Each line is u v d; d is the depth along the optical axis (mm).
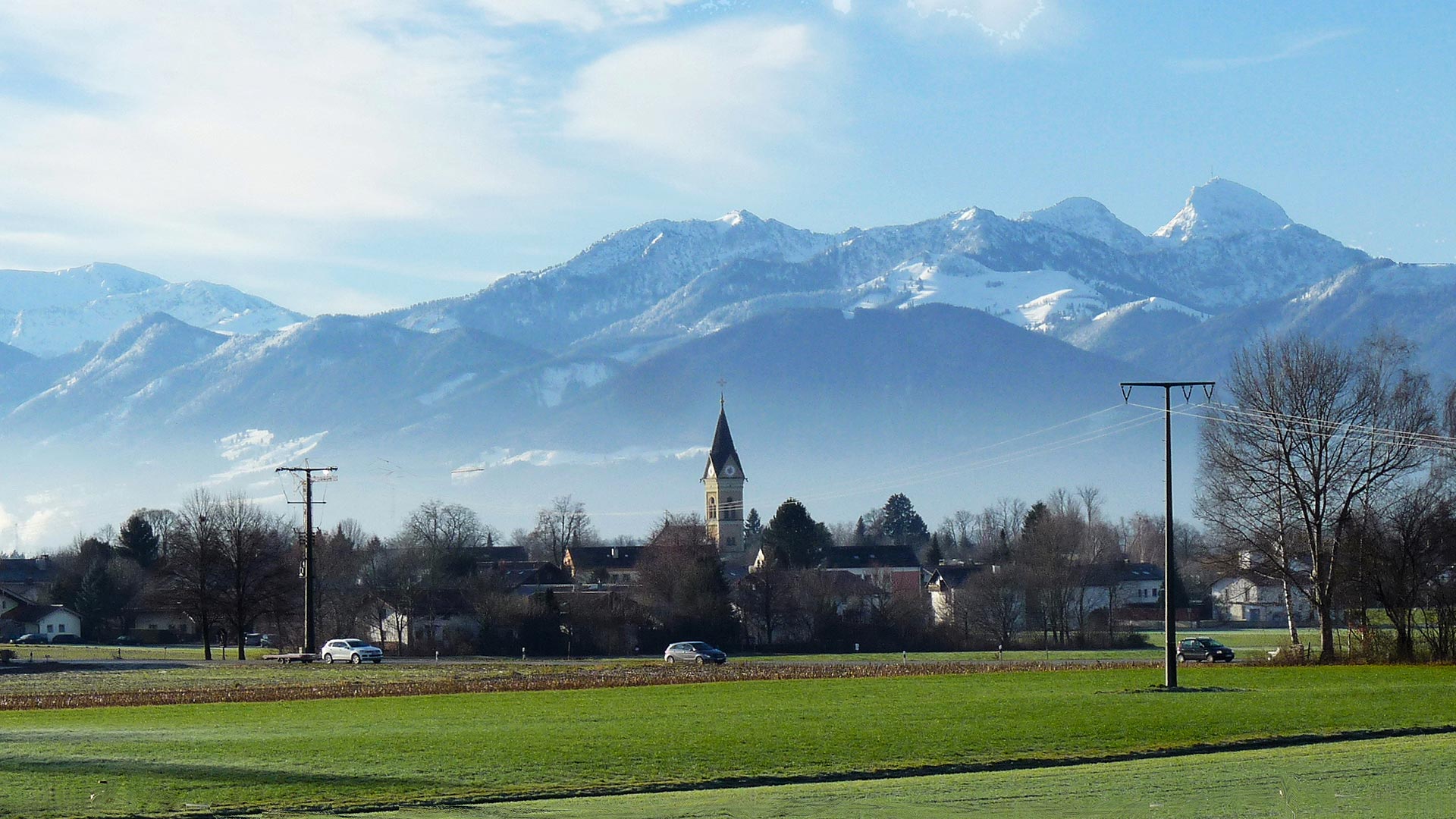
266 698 75500
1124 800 37094
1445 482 95000
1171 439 70688
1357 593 96438
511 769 43094
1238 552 102500
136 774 42344
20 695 80312
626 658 140125
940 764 44031
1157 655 130125
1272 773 41031
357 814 36594
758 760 44812
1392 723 52656
